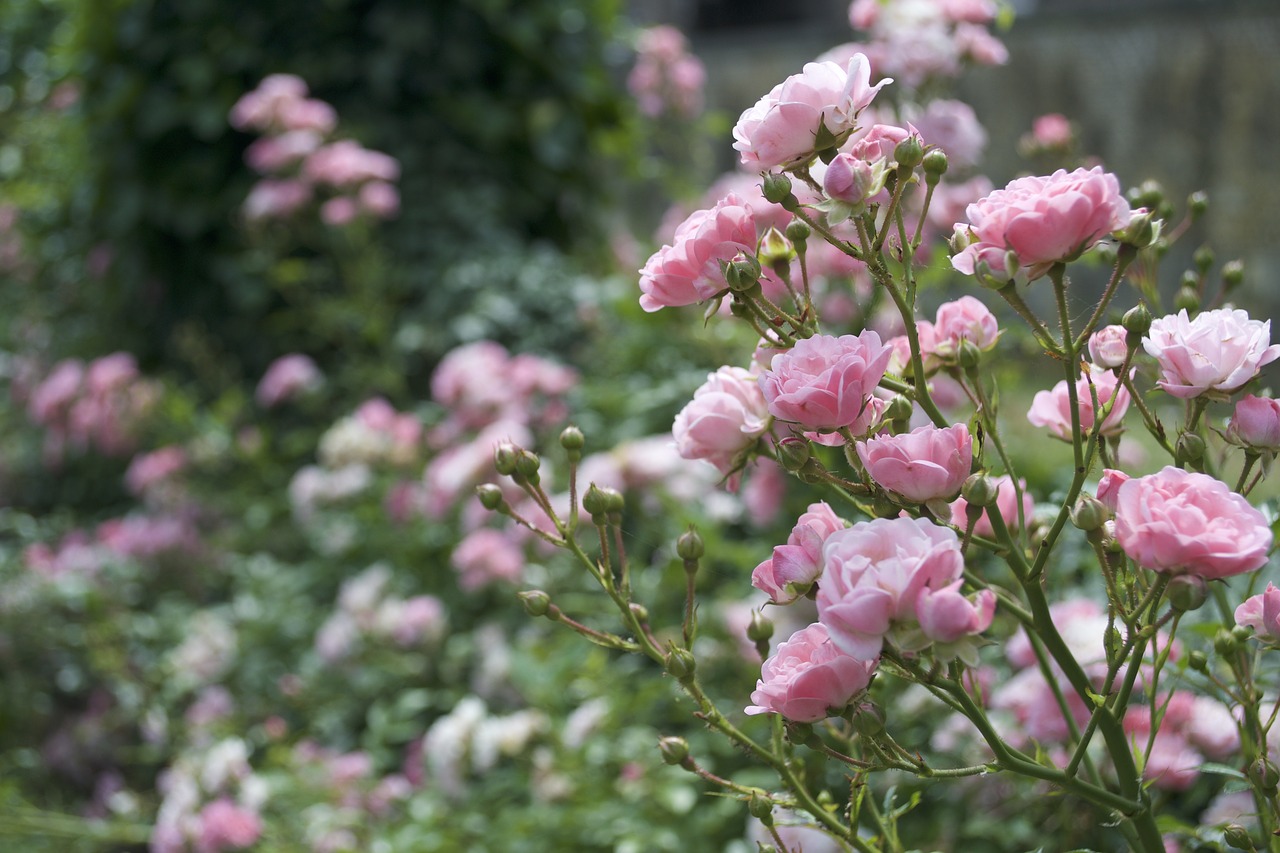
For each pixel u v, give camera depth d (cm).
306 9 464
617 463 261
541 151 479
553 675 243
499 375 331
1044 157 208
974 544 103
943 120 208
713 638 234
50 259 508
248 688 317
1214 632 132
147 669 325
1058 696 117
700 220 100
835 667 88
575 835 215
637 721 239
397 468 344
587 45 503
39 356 498
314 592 351
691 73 467
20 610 335
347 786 254
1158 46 537
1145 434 294
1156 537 83
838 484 99
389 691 297
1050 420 111
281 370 391
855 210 95
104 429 407
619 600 114
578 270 437
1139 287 145
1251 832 127
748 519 290
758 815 107
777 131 96
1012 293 92
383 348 391
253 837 244
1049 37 555
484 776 253
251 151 456
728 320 306
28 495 475
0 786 283
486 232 448
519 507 285
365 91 466
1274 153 518
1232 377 94
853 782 104
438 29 468
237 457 404
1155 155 541
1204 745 140
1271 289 512
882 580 83
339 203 381
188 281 478
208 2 464
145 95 468
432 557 330
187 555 373
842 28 623
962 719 181
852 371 90
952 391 154
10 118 539
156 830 258
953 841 179
